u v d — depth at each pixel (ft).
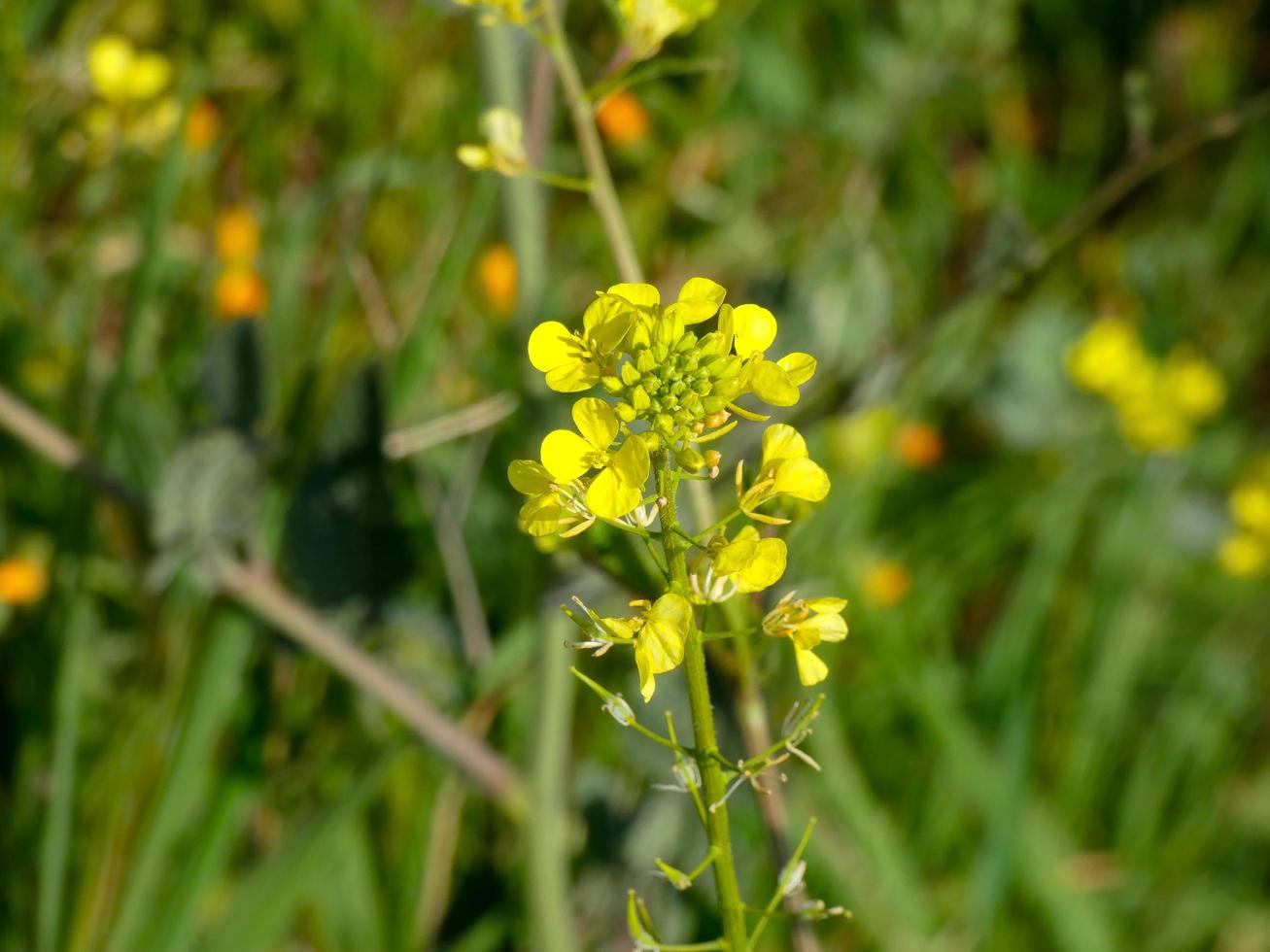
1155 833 2.39
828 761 1.91
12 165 2.36
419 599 1.78
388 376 1.73
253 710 1.86
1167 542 2.67
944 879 2.18
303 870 1.63
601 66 2.63
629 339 1.17
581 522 1.18
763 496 1.17
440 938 1.90
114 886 1.78
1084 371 2.63
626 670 1.98
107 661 2.09
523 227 1.70
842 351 1.83
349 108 2.62
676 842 1.80
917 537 2.52
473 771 1.65
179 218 2.54
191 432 1.62
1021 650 2.33
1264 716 2.53
